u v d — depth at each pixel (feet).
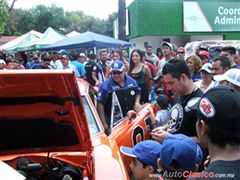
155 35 77.36
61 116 9.99
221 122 5.22
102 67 36.99
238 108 5.24
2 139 10.53
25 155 10.94
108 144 12.17
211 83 14.75
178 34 77.71
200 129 5.62
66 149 10.93
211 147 5.43
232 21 78.79
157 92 19.60
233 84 11.32
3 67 34.42
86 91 14.66
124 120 15.37
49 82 8.76
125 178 9.86
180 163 6.59
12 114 9.87
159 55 48.78
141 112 15.66
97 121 13.56
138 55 22.11
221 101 5.26
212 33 78.54
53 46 48.85
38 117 10.02
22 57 66.49
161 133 9.78
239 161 5.22
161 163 6.98
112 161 10.61
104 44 47.37
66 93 9.20
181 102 10.39
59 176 10.42
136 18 77.61
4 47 74.84
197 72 18.53
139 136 14.67
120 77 17.62
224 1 79.05
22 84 8.80
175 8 76.95
